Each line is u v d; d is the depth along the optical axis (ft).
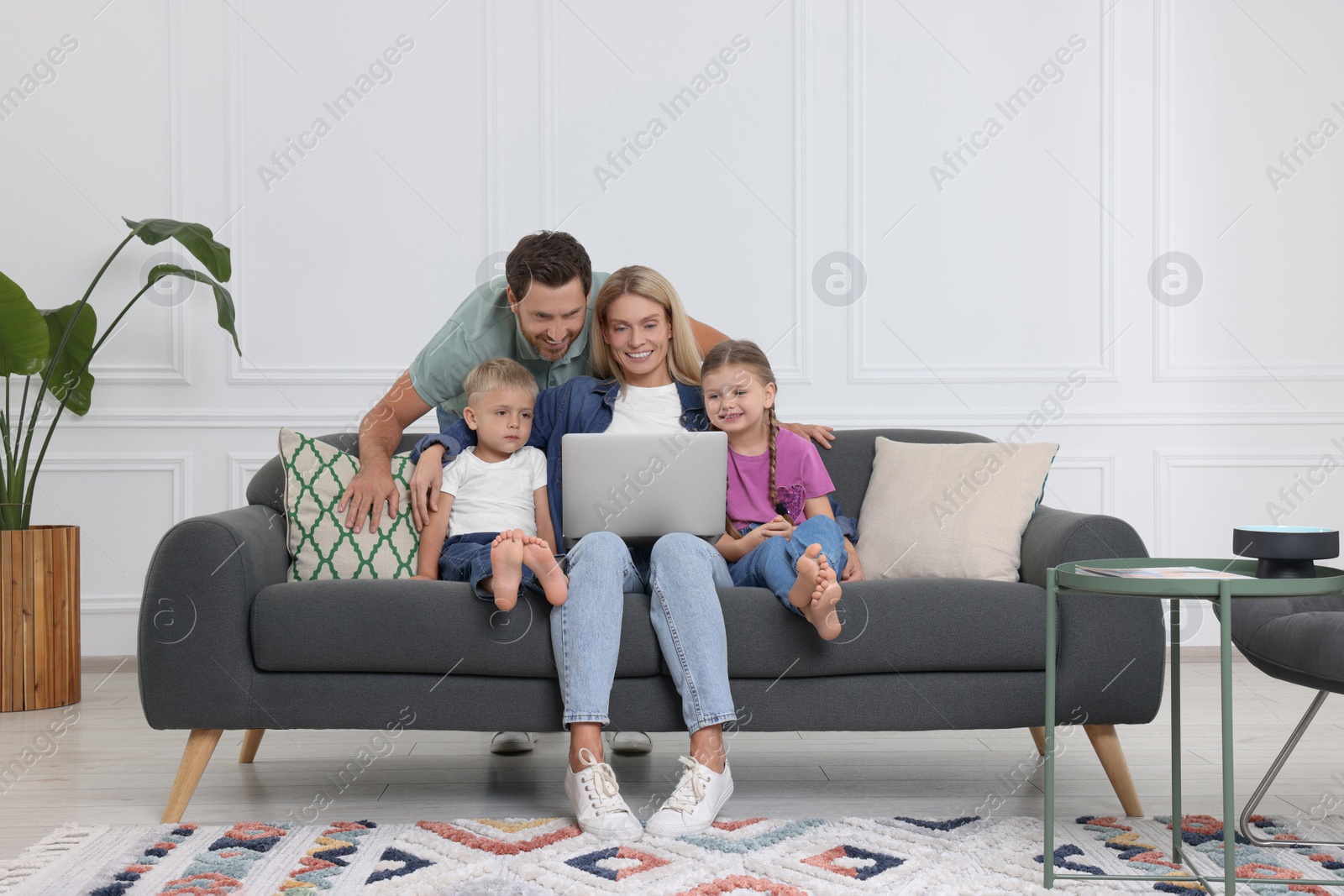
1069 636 6.00
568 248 7.27
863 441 8.07
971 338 11.19
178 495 10.78
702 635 5.81
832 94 11.11
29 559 9.10
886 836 5.54
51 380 10.18
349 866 5.08
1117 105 11.17
